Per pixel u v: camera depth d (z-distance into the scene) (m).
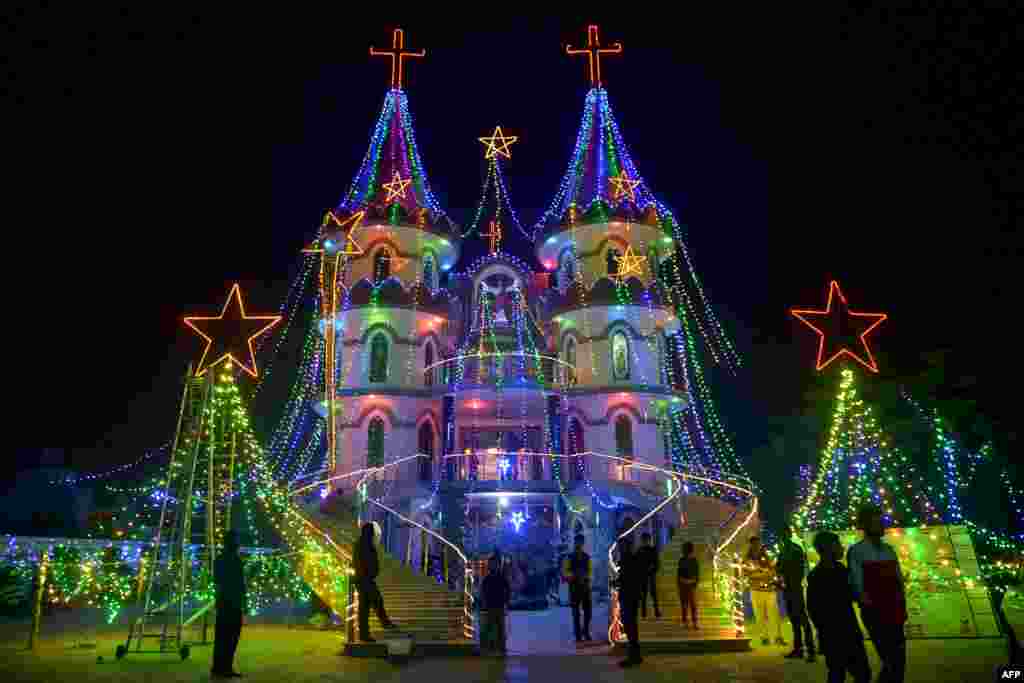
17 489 32.16
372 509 29.12
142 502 33.62
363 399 33.47
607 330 35.09
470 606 15.70
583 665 12.54
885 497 26.39
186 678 10.95
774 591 15.02
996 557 20.50
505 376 34.81
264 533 27.55
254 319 15.83
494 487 30.58
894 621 7.61
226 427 17.02
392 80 40.78
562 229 37.06
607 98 40.66
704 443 36.34
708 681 10.73
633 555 12.91
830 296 18.31
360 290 34.44
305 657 13.38
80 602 23.02
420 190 38.56
